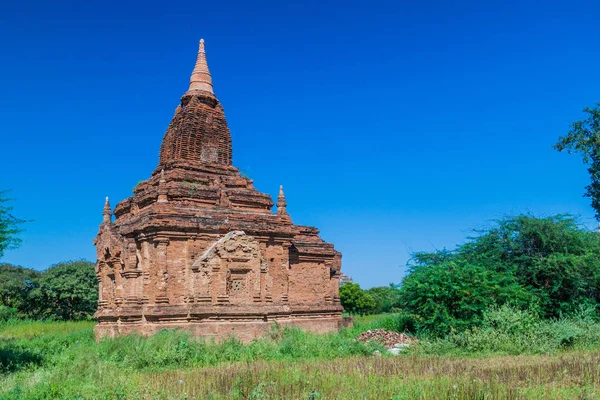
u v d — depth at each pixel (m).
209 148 40.88
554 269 34.69
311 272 41.94
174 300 33.47
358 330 38.66
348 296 88.06
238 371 20.77
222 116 42.28
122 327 33.84
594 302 34.47
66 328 50.78
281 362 24.03
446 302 31.69
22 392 17.42
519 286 33.06
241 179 40.38
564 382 17.72
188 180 38.47
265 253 36.88
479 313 30.91
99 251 39.50
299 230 43.31
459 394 15.74
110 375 19.58
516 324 28.05
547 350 25.77
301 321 38.91
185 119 40.62
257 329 34.12
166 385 18.42
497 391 15.78
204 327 32.84
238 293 35.00
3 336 44.53
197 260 34.12
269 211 40.34
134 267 34.41
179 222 33.94
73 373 20.17
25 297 73.31
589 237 38.38
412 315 33.88
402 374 19.50
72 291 72.62
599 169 42.22
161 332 30.31
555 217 37.50
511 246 36.94
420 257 39.22
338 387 17.50
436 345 27.84
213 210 36.66
